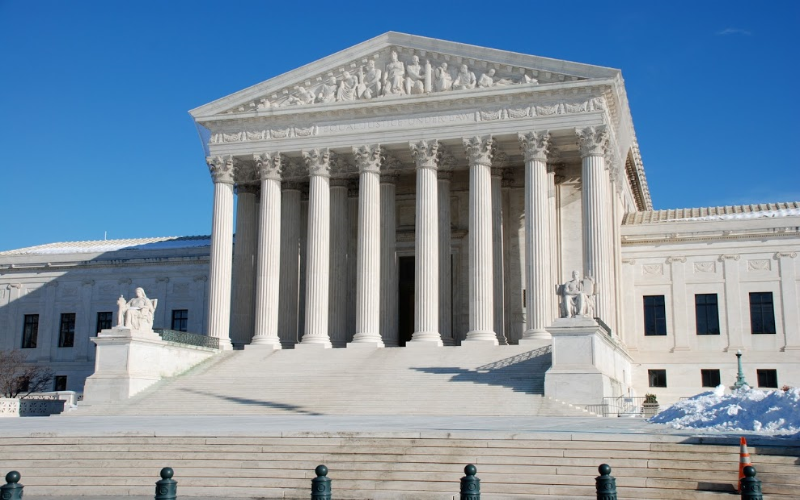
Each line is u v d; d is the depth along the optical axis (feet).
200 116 230.07
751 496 58.18
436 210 213.05
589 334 156.76
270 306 219.20
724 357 223.30
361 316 212.43
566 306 160.97
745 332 223.30
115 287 291.99
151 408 166.50
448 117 213.25
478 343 199.62
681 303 229.04
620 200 240.12
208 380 183.83
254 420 135.23
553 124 205.05
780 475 77.92
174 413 163.63
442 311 226.58
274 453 93.76
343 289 236.22
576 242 226.99
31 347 296.71
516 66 208.74
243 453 94.53
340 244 237.45
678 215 251.60
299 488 85.97
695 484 78.69
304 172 238.07
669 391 225.35
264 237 221.87
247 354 207.51
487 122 209.56
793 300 220.64
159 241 315.78
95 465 94.73
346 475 86.79
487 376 170.50
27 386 282.36
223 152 228.43
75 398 203.31
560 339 158.40
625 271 234.58
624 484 80.48
